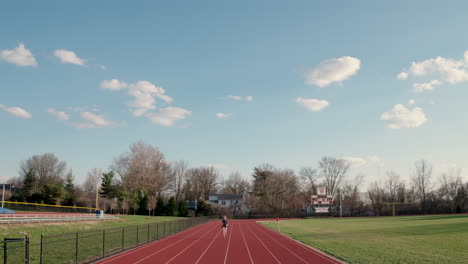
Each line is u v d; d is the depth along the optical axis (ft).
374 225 170.50
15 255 67.05
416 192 350.43
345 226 169.48
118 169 277.44
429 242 91.20
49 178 327.26
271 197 367.04
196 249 84.53
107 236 105.91
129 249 83.51
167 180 299.38
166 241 103.60
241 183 455.22
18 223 100.99
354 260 64.28
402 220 211.82
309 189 358.02
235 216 310.86
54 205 233.96
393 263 60.34
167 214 266.98
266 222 231.30
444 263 59.88
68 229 110.52
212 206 330.34
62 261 63.67
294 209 330.13
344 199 346.33
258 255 74.69
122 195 251.80
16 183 365.81
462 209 308.81
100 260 66.80
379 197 351.25
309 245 92.17
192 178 393.09
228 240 107.55
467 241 92.38
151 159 271.28
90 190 329.31
